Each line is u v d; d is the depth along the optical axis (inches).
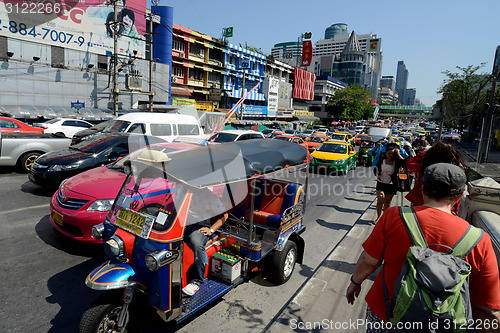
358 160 697.6
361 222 267.0
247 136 489.1
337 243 223.9
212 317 132.6
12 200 267.1
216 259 135.7
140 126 404.5
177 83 1301.7
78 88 893.8
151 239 102.0
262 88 1892.2
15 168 364.2
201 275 123.4
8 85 767.7
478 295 60.1
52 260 172.1
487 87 1163.9
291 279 169.5
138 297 117.3
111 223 115.6
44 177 263.9
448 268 54.3
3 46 759.7
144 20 1091.3
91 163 276.1
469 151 546.3
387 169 247.1
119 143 299.6
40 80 818.8
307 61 2728.8
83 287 149.2
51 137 375.9
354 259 190.9
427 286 54.1
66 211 175.5
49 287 147.3
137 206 111.6
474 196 177.8
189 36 1327.5
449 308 53.7
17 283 148.4
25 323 122.4
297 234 172.9
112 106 973.8
